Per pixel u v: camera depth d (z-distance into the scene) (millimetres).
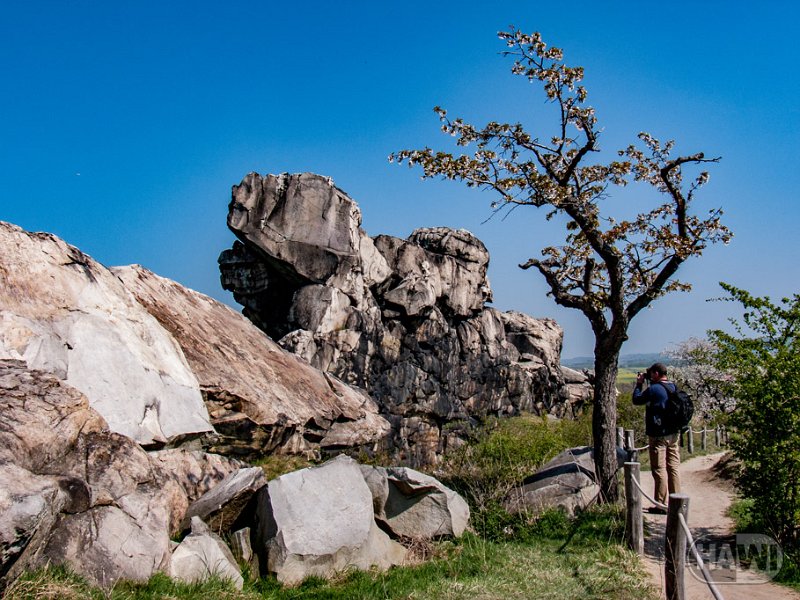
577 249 13625
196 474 9688
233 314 15203
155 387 9742
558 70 11930
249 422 11945
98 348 9289
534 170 12164
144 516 7164
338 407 15047
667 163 12469
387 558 9141
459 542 9781
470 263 35656
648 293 12094
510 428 20594
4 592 5621
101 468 7258
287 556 8047
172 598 6559
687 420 11102
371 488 9922
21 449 6641
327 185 28141
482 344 35938
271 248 27234
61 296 9375
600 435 12062
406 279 31578
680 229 12609
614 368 12266
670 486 11156
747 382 9609
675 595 6859
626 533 9445
